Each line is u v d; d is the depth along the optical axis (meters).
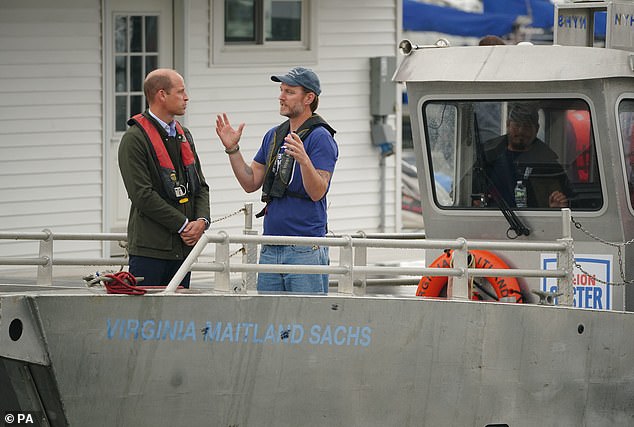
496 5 47.12
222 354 14.84
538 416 16.44
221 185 31.12
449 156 18.56
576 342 16.61
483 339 16.00
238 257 27.38
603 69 17.31
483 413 16.09
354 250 16.84
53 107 28.77
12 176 28.36
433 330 15.75
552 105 17.86
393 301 15.53
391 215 33.62
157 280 16.78
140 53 30.03
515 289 17.94
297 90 16.64
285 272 15.37
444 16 46.22
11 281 17.77
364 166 33.12
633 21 18.83
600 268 17.89
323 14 32.31
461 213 18.53
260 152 17.55
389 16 33.31
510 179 18.25
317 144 16.56
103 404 14.45
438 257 18.88
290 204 16.56
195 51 30.58
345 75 32.78
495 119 18.23
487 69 17.91
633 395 17.12
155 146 16.69
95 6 29.16
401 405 15.68
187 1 30.27
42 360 14.14
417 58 18.50
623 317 16.94
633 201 17.91
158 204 16.55
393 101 33.09
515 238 18.28
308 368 15.23
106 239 16.70
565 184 17.94
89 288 15.46
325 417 15.36
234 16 31.19
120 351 14.45
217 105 31.00
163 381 14.64
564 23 18.91
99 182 29.47
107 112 29.47
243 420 15.03
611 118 17.50
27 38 28.34
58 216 28.98
